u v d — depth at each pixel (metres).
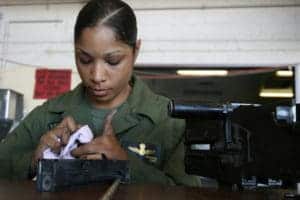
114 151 0.86
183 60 2.91
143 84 1.18
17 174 0.94
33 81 2.98
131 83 1.17
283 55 2.85
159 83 3.32
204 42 2.91
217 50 2.90
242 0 2.91
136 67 2.94
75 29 0.95
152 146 1.05
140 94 1.13
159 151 1.06
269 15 2.89
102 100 1.06
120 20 0.93
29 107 2.93
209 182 0.90
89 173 0.70
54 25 3.04
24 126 1.15
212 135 0.72
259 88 3.21
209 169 0.74
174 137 1.07
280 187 0.68
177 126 1.07
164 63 2.91
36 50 3.03
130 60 0.98
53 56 3.01
